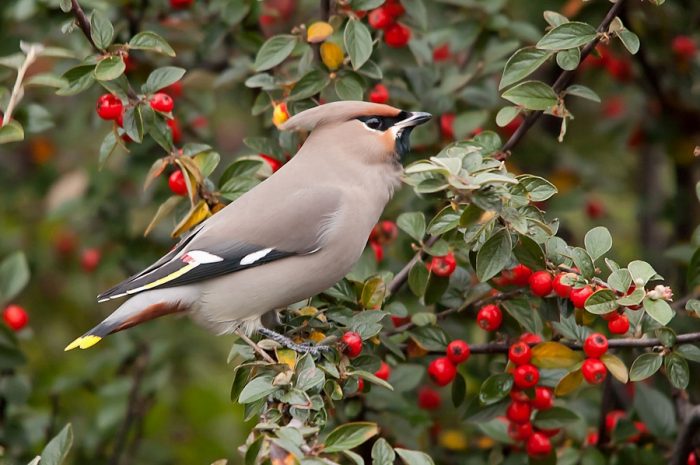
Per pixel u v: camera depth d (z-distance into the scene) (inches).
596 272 327.3
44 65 510.3
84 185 506.9
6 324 421.1
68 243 559.8
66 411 516.1
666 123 518.0
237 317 370.3
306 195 372.8
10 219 568.1
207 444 536.4
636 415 413.7
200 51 460.1
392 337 379.9
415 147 447.2
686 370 326.6
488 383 351.9
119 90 368.8
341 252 371.9
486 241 319.6
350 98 393.7
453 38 461.1
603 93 565.0
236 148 574.2
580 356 343.3
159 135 373.1
